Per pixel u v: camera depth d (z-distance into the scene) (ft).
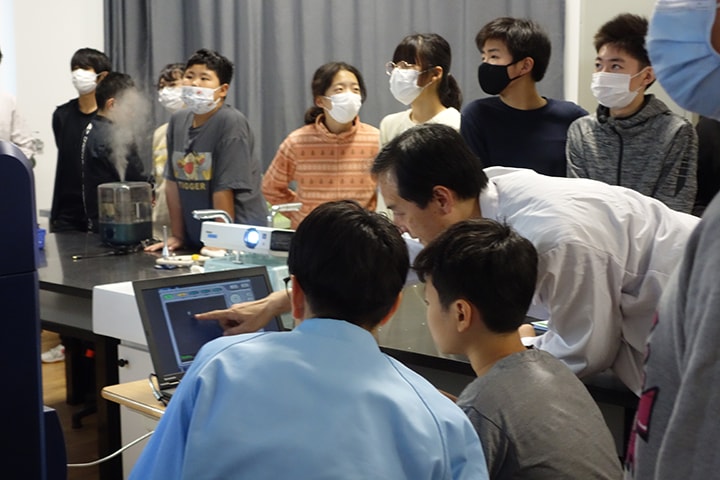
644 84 8.77
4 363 3.10
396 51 10.94
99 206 11.23
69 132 14.80
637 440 2.96
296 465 3.22
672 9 2.94
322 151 11.39
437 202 5.66
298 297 4.03
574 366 5.66
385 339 7.00
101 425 9.16
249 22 16.47
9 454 3.14
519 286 4.68
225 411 3.33
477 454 3.59
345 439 3.29
